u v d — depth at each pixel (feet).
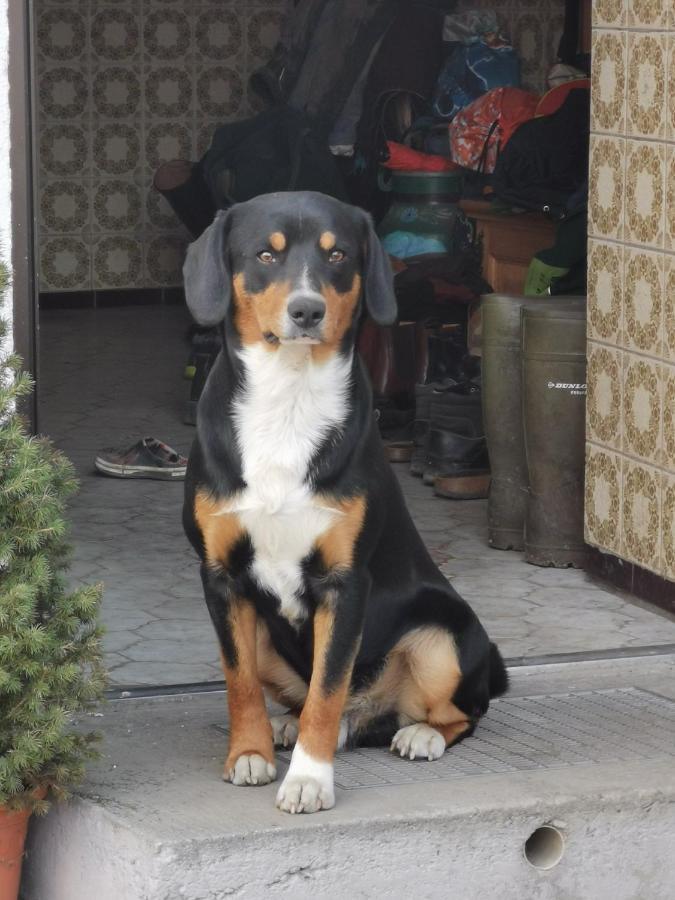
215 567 15.12
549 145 32.89
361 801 14.70
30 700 14.01
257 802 14.62
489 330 25.38
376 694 16.49
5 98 16.78
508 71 39.58
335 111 40.16
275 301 14.10
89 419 35.88
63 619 14.67
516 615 22.39
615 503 23.26
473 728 16.98
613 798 15.12
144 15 48.91
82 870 14.70
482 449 29.76
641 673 19.86
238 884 13.84
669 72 21.01
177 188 44.39
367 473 14.83
